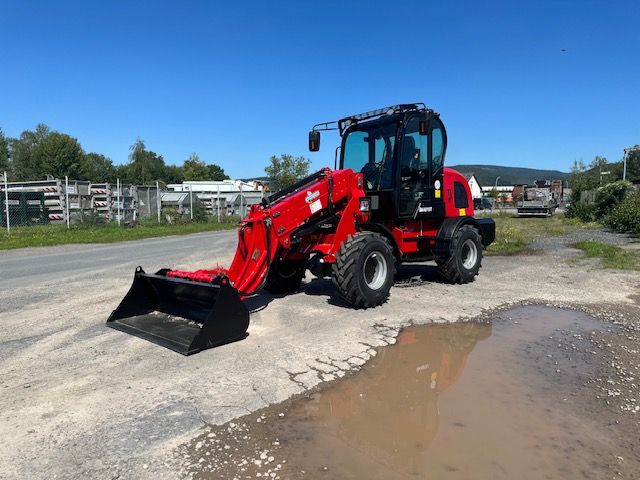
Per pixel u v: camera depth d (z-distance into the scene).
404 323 5.83
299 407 3.64
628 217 18.28
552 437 3.21
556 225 23.50
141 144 86.00
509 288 7.81
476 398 3.81
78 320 6.04
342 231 6.73
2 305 6.90
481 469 2.85
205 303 5.39
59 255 13.17
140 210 27.91
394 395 3.86
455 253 7.95
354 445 3.11
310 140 8.27
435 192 8.16
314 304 6.79
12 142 75.69
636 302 6.79
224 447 3.07
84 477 2.76
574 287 7.82
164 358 4.62
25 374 4.27
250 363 4.49
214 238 19.16
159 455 2.98
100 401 3.71
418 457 2.97
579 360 4.62
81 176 56.38
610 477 2.77
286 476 2.77
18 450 3.04
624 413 3.55
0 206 22.03
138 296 5.90
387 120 7.55
